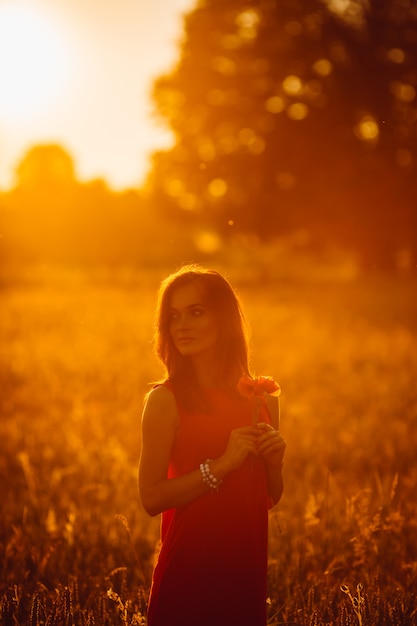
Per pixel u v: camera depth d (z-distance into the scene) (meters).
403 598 4.23
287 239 46.00
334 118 40.75
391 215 41.28
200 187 43.84
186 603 3.03
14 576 4.83
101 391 13.01
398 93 41.81
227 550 3.04
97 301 29.88
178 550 3.06
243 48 42.22
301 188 41.22
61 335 20.06
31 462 8.31
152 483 3.04
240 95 42.38
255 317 23.70
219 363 3.23
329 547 5.32
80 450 8.70
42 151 93.81
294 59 41.31
